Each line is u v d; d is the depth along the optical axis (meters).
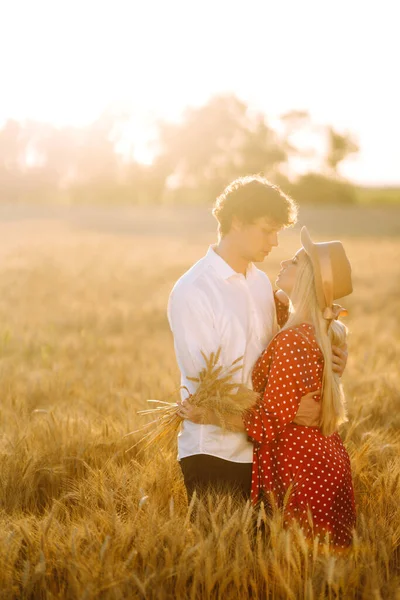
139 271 22.53
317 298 3.24
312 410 3.25
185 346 3.27
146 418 4.70
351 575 2.78
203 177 98.19
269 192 3.17
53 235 42.06
